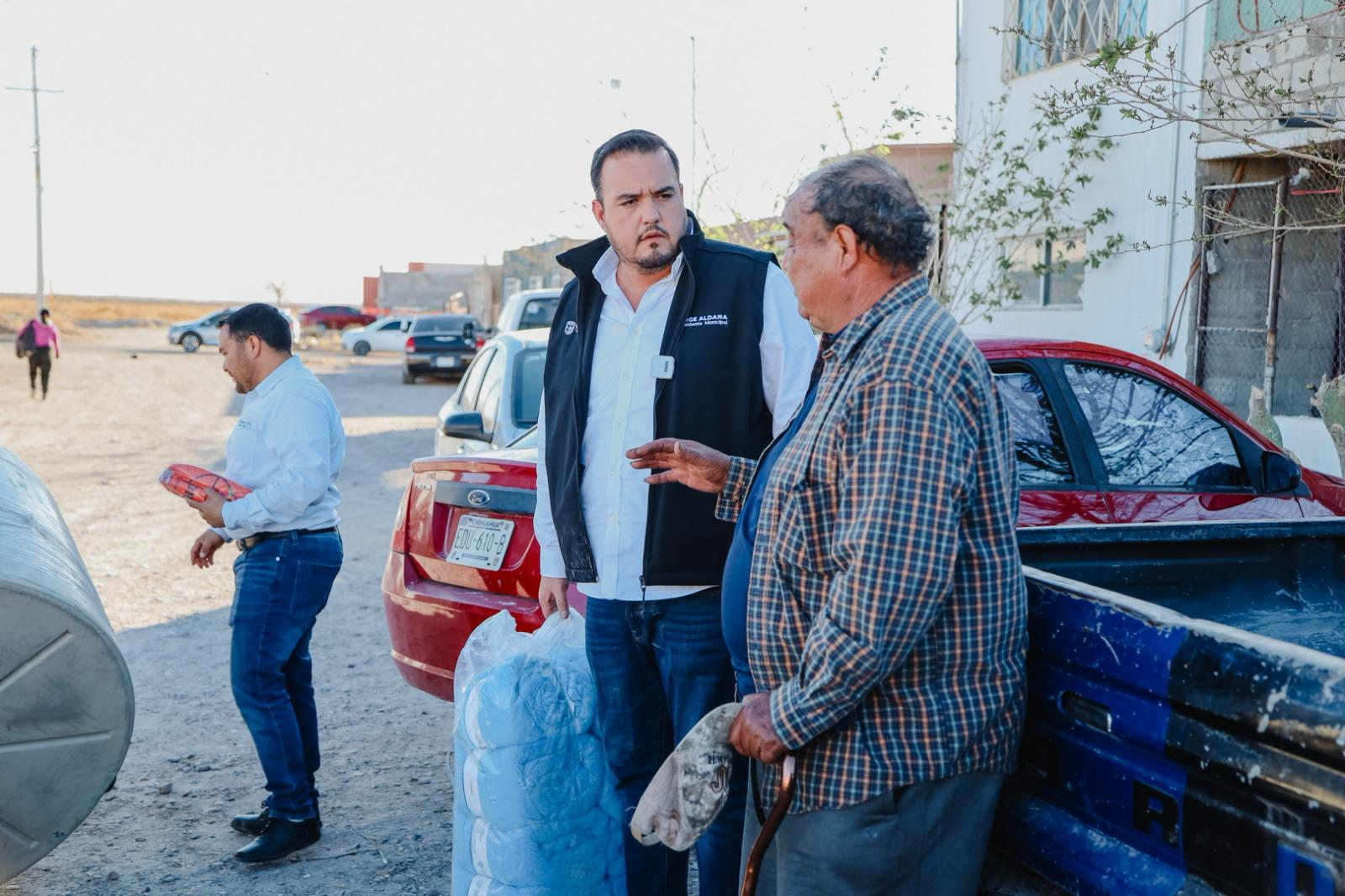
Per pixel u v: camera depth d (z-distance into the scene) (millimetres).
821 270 2145
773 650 2133
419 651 4316
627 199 2818
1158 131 10227
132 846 4098
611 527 2939
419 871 3914
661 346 2889
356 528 10500
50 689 2811
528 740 2934
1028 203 11992
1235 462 4691
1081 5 11195
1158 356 10336
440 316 29703
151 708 5586
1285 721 1573
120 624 7176
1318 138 8055
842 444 1985
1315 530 3115
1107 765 1932
